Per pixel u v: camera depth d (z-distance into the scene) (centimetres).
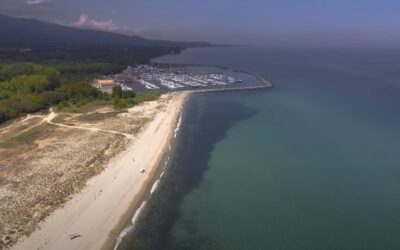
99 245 6425
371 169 9500
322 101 17938
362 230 6950
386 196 8125
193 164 9994
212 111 16200
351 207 7719
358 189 8456
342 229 6988
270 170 9562
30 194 7944
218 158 10400
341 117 14650
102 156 10206
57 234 6619
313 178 9056
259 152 10838
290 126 13462
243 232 6912
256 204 7894
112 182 8675
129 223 7131
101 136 11956
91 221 7075
